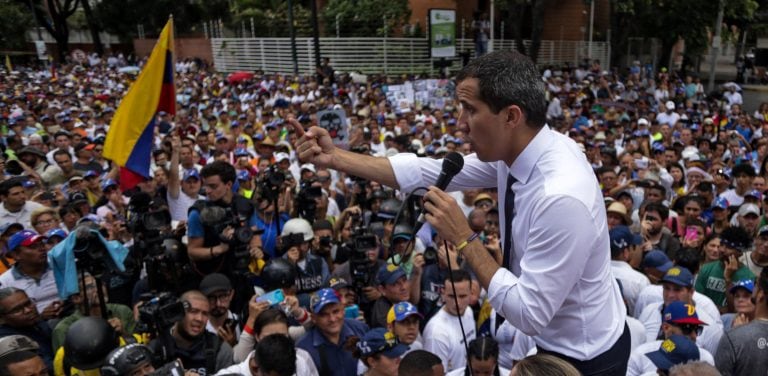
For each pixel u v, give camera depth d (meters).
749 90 33.19
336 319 4.28
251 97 22.08
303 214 6.47
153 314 3.64
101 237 4.02
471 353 3.77
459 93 1.85
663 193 7.47
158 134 13.36
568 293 1.74
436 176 2.36
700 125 15.04
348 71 27.31
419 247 6.22
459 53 27.80
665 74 26.36
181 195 7.19
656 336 4.79
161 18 39.62
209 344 4.17
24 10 40.19
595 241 1.75
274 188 6.01
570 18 33.19
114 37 47.12
